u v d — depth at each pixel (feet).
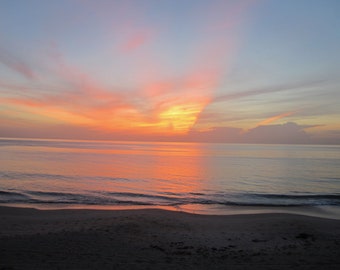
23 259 23.25
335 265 22.91
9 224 39.50
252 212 56.54
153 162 210.18
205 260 24.47
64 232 33.60
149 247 28.66
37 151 319.88
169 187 95.86
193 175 131.03
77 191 80.69
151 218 45.19
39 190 79.61
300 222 44.47
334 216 53.78
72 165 164.25
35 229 36.27
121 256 24.95
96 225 39.11
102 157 251.19
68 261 23.07
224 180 115.03
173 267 22.26
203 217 48.39
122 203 64.23
